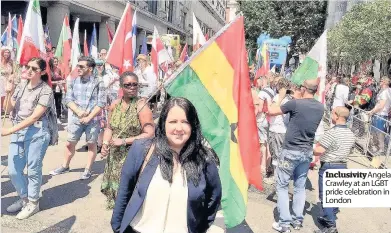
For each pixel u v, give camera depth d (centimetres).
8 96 470
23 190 471
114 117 421
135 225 232
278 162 482
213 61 347
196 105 345
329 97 1352
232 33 348
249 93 352
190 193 226
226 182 348
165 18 3766
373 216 569
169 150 227
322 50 659
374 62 2212
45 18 2067
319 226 509
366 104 1116
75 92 598
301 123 455
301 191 489
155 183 226
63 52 1052
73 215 482
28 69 434
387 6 1603
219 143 350
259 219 518
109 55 599
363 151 949
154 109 625
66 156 638
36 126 446
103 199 538
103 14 2361
